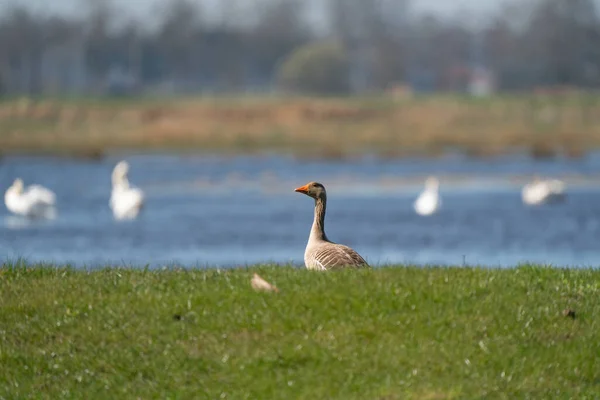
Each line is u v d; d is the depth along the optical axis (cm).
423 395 1106
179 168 6066
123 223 3700
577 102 9956
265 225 3672
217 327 1215
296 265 1517
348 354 1163
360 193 4778
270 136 8238
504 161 6456
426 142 7781
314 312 1229
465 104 9731
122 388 1138
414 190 4894
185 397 1119
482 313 1234
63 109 9238
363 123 9044
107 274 1405
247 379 1138
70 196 4606
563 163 6288
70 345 1209
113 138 8062
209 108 9094
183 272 1404
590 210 4134
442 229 3600
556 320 1240
